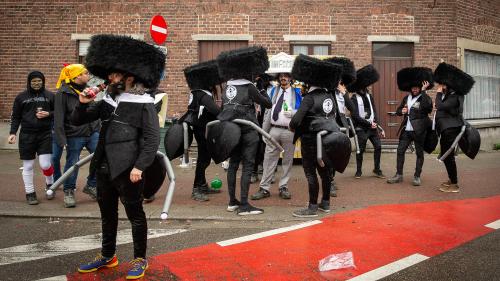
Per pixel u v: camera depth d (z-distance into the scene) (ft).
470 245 14.94
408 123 25.40
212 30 40.19
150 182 13.17
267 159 22.04
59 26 40.70
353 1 40.34
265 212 19.47
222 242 15.52
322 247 14.85
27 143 20.42
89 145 21.25
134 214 12.23
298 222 18.12
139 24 40.27
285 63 29.60
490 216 18.44
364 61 40.37
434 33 40.86
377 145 27.43
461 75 22.50
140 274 12.17
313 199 18.79
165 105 28.30
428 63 40.86
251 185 25.59
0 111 40.98
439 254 14.14
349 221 17.94
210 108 20.71
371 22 40.42
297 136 18.95
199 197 21.75
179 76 40.29
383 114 40.98
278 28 40.24
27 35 40.83
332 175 22.53
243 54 18.74
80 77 19.97
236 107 18.90
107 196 12.50
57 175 22.08
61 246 15.37
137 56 11.61
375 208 19.98
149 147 11.82
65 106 19.99
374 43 41.04
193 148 38.40
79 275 12.68
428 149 25.72
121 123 11.91
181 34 40.27
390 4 40.45
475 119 44.68
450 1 40.96
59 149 21.67
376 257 13.88
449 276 12.39
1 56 41.01
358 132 27.14
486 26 44.01
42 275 12.74
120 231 17.13
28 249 15.05
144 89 12.37
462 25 41.91
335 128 18.12
